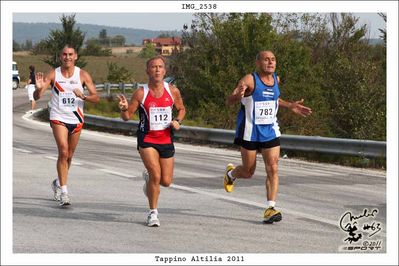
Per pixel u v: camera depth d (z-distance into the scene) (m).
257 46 53.81
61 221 19.16
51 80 21.19
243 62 53.59
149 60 18.36
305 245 16.86
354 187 25.11
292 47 54.62
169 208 20.95
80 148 36.31
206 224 18.89
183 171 28.36
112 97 74.75
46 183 25.14
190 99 55.69
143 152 18.34
